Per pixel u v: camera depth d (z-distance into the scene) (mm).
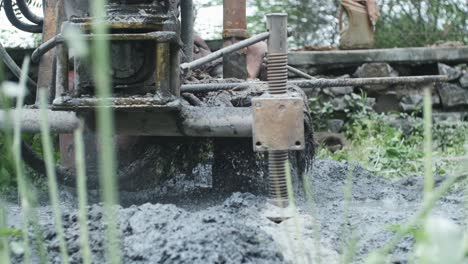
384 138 7730
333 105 8977
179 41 3596
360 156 6949
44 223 2941
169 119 3707
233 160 4137
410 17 10781
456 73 9094
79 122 3811
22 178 1552
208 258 2621
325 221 3424
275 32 3512
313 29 12250
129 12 3578
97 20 1021
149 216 2875
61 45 3551
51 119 3840
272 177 3502
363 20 9461
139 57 3590
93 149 4176
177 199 4188
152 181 4254
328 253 2938
